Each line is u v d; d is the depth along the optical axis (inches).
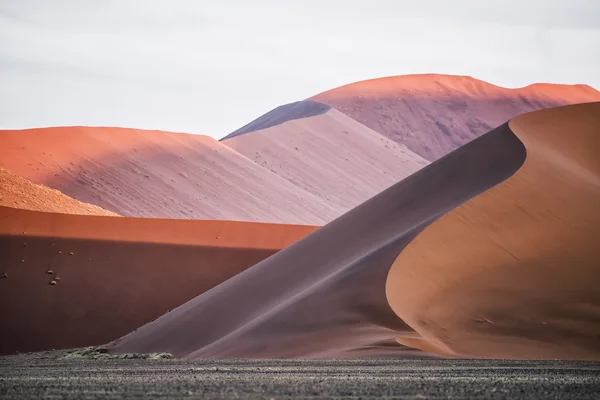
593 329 3321.9
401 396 1374.3
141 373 2084.2
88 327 6107.3
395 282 3550.7
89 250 6756.9
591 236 3814.0
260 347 3398.1
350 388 1519.4
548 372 2000.5
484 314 3408.0
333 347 3211.1
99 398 1379.2
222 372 2086.6
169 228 7209.6
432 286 3538.4
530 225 3828.7
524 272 3619.6
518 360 2738.7
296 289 4114.2
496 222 3814.0
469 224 3789.4
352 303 3506.4
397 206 4313.5
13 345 5876.0
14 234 6727.4
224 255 7057.1
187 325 4242.1
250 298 4242.1
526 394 1407.5
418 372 2011.6
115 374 2054.6
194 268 6850.4
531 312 3417.8
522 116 4606.3
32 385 1660.9
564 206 3939.5
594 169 4392.2
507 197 3927.2
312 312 3543.3
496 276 3597.4
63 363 2893.7
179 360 3021.7
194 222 7317.9
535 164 4136.3
